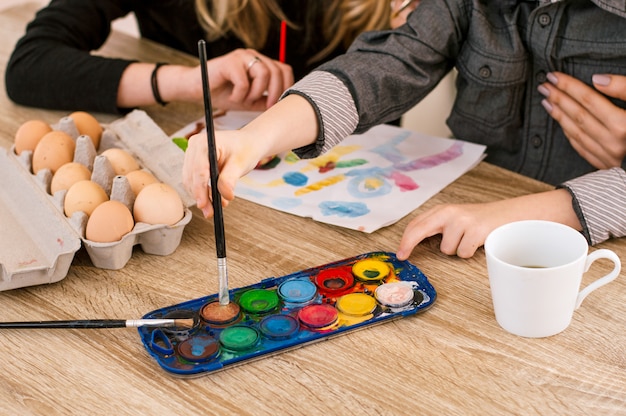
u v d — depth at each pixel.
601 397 0.66
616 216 0.87
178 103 1.25
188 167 0.79
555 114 1.13
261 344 0.71
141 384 0.68
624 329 0.74
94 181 0.89
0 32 1.52
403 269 0.82
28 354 0.71
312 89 0.95
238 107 1.20
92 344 0.72
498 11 1.11
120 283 0.82
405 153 1.08
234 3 1.43
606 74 1.07
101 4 1.42
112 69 1.22
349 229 0.91
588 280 0.81
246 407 0.65
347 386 0.67
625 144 1.08
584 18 1.05
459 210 0.88
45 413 0.64
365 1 1.47
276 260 0.85
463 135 1.24
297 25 1.55
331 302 0.77
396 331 0.74
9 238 0.85
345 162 1.06
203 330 0.73
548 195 0.91
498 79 1.12
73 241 0.81
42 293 0.80
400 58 1.06
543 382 0.67
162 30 1.64
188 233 0.90
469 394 0.66
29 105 1.25
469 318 0.76
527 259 0.76
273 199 0.97
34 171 0.95
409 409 0.64
